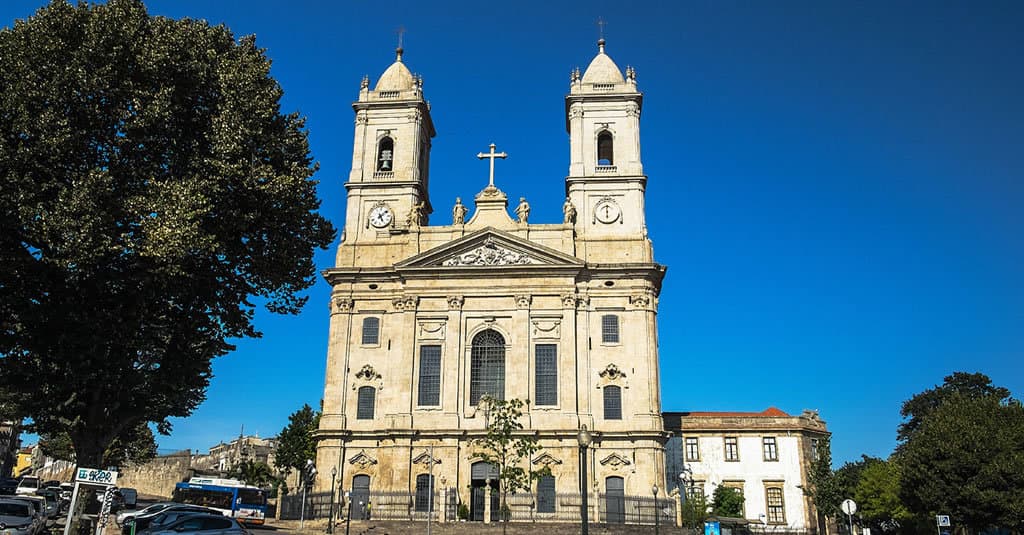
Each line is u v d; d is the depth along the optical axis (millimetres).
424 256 57562
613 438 53562
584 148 60812
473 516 52531
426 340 56812
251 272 33312
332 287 58750
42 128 27469
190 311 32750
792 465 66625
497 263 57562
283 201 32094
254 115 31625
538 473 47438
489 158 61344
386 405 55750
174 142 30781
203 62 31766
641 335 55781
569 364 55062
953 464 47844
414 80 63500
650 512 51625
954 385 85375
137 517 31109
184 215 28312
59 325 29453
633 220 58875
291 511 57000
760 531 64750
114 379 31266
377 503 52906
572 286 56719
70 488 61688
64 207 27062
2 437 92812
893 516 63312
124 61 29875
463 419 54688
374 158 62062
